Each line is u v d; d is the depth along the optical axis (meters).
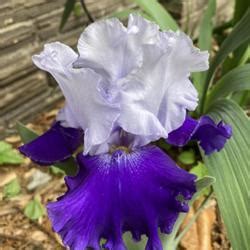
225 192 0.21
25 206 0.30
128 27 0.16
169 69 0.16
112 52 0.16
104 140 0.16
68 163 0.20
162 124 0.17
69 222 0.15
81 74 0.15
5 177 0.32
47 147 0.18
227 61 0.35
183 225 0.28
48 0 0.36
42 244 0.27
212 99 0.30
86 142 0.16
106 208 0.16
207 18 0.35
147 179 0.16
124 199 0.16
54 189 0.31
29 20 0.35
